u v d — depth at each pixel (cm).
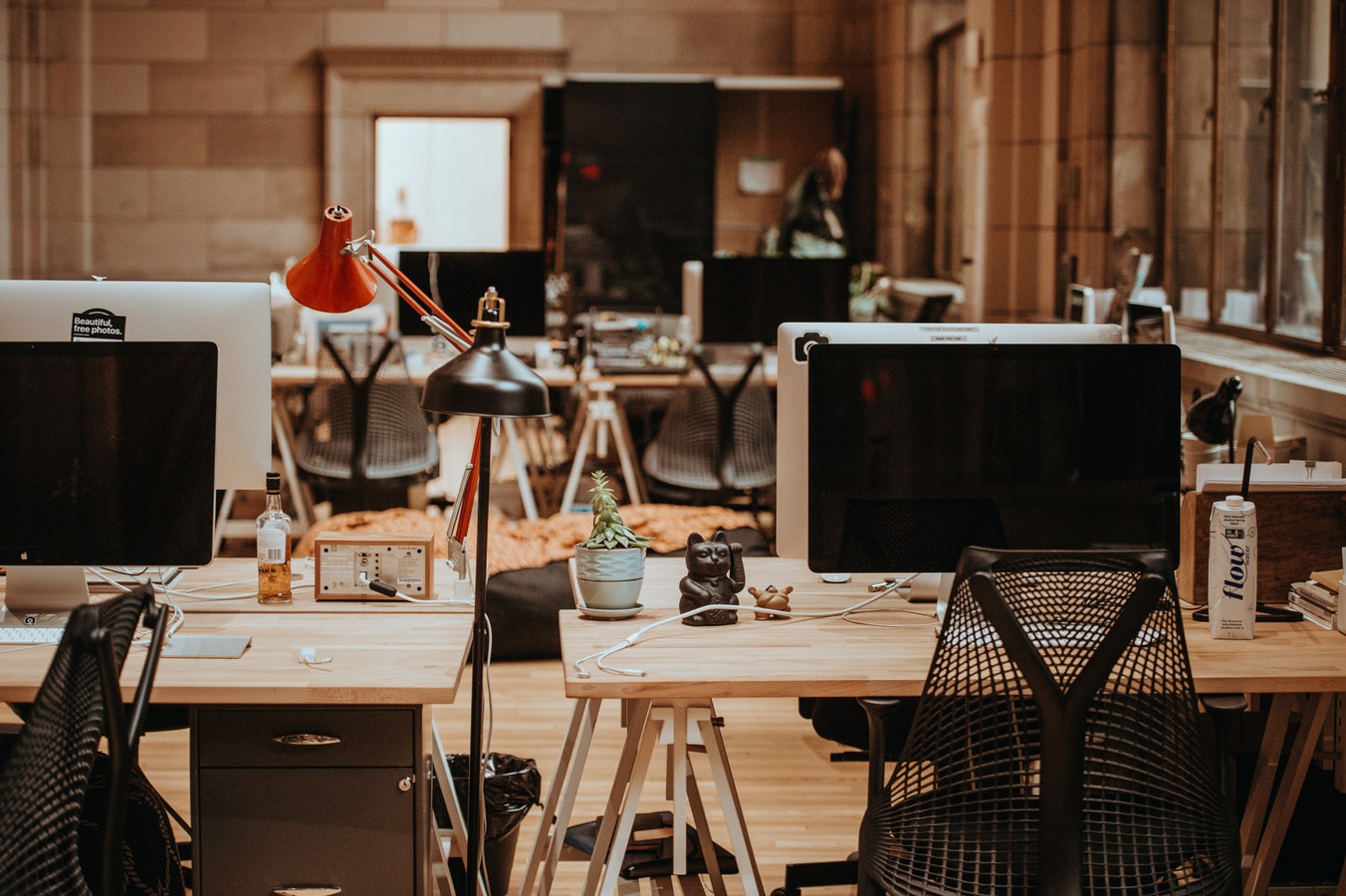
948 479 271
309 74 1061
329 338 574
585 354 686
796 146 1044
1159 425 273
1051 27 673
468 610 274
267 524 276
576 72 1069
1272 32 514
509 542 493
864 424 270
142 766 379
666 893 304
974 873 204
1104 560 201
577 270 1026
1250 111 549
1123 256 637
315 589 281
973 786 206
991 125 702
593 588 265
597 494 270
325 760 231
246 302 286
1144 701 206
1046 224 688
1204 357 486
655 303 1030
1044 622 204
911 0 966
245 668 233
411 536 281
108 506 259
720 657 242
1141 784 204
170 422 258
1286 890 279
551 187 1055
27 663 237
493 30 1064
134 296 285
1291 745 298
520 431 720
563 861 308
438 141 1067
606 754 389
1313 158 491
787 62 1074
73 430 258
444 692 226
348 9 1057
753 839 336
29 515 258
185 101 1060
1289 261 513
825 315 691
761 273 688
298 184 1069
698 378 606
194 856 232
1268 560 292
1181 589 295
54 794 173
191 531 259
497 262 676
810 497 270
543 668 471
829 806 358
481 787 238
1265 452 319
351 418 585
